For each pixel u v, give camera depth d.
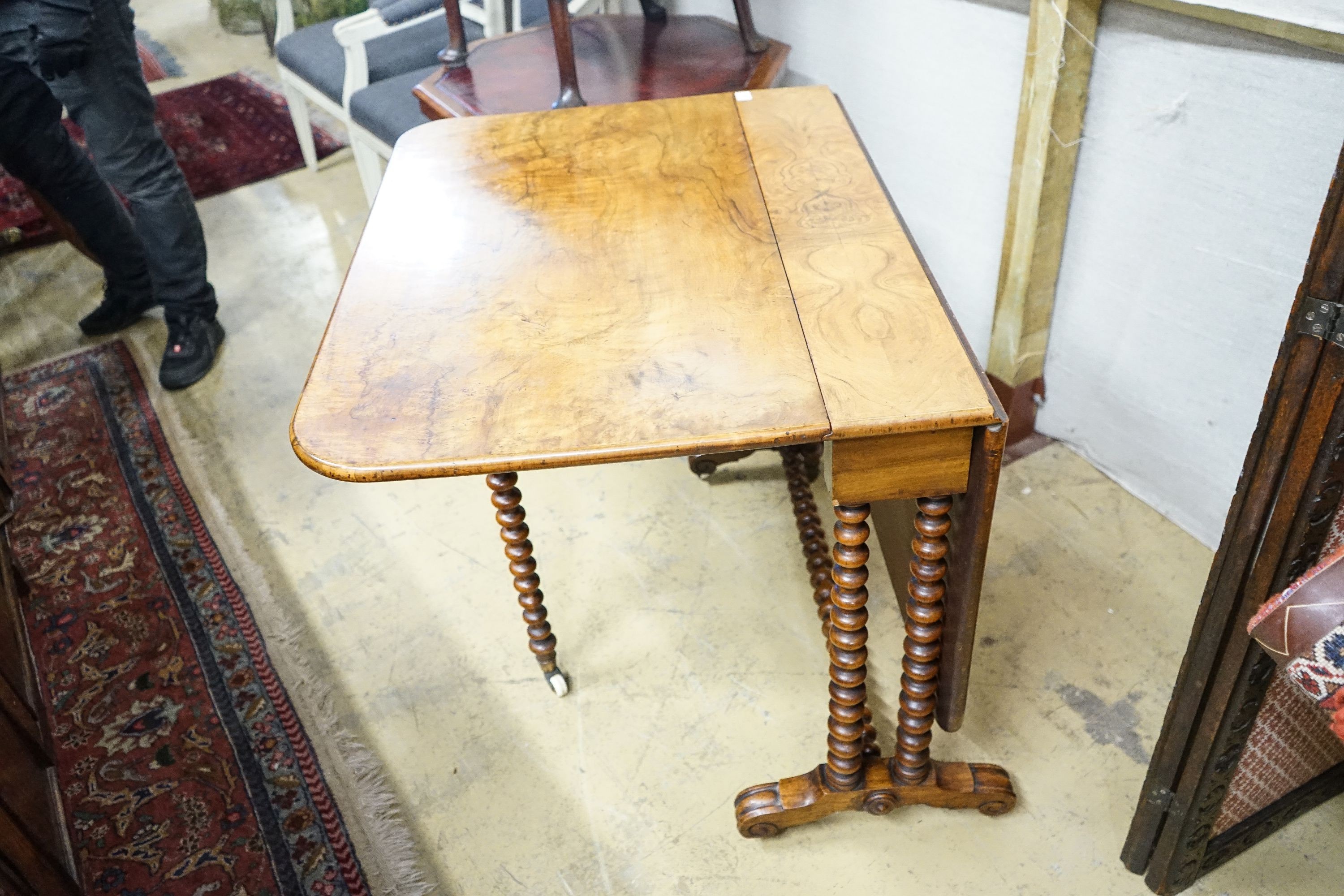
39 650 1.91
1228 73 1.52
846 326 1.16
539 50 2.37
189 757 1.68
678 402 1.07
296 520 2.19
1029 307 2.01
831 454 1.08
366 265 1.35
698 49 2.31
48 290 3.12
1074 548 1.95
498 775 1.63
